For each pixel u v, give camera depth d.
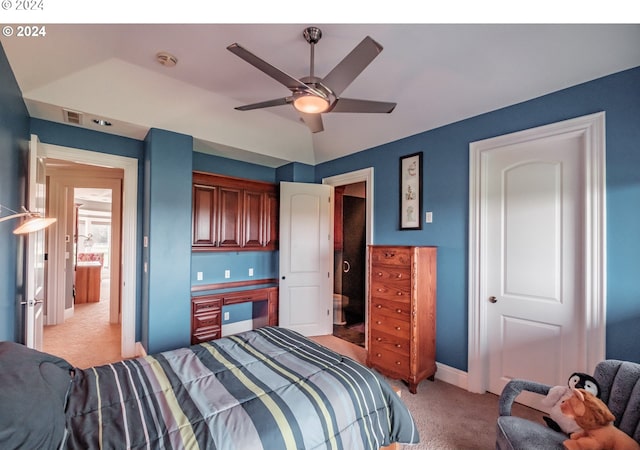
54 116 2.66
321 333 4.19
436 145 2.98
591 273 2.04
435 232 2.96
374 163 3.62
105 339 3.81
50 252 4.42
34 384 1.07
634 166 1.89
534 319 2.35
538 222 2.35
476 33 1.97
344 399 1.41
